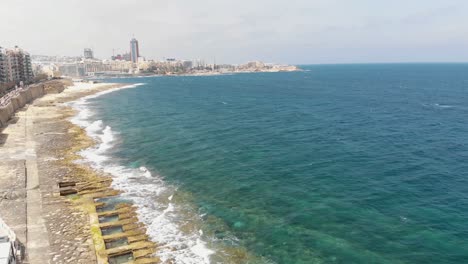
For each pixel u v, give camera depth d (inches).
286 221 1091.9
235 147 2005.4
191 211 1180.5
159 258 897.5
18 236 959.6
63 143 2087.8
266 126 2632.9
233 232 1035.3
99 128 2635.3
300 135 2283.5
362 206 1179.9
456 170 1531.7
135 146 2064.5
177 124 2797.7
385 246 936.3
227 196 1300.4
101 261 864.3
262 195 1298.0
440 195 1259.8
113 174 1555.1
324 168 1583.4
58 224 1043.3
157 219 1118.4
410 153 1814.7
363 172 1519.4
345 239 976.9
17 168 1515.7
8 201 1197.1
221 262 883.4
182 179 1493.6
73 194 1325.0
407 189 1320.1
